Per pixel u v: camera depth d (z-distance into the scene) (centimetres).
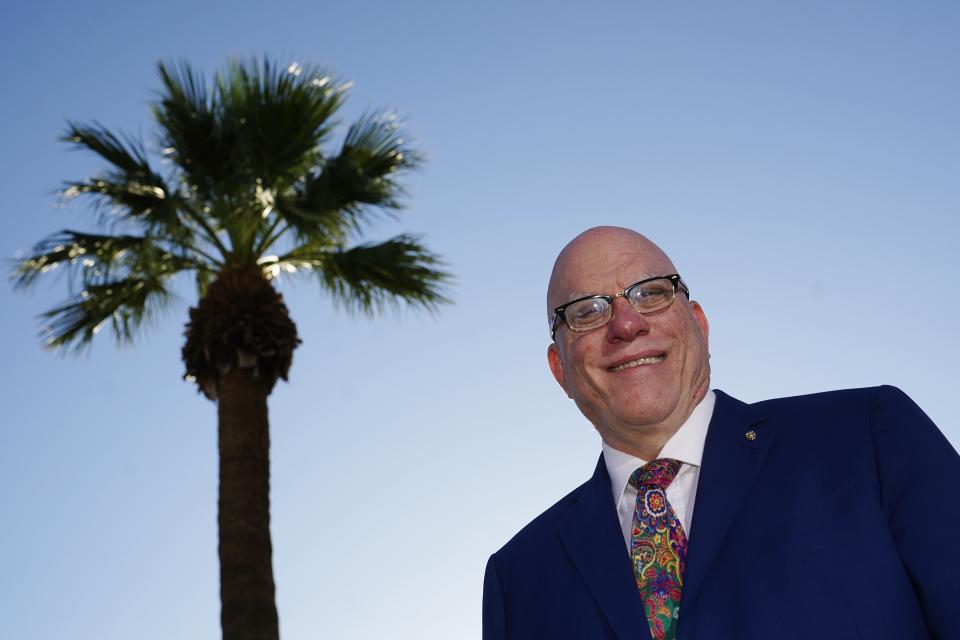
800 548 200
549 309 250
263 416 927
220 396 923
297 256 1016
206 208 961
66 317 995
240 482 889
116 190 930
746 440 222
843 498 203
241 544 867
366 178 971
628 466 236
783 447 217
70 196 933
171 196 945
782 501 208
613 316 234
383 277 1016
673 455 228
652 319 233
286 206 939
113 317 1010
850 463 207
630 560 220
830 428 215
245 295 942
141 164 934
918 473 200
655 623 209
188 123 916
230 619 841
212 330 921
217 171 927
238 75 952
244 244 971
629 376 228
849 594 192
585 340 236
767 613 196
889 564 194
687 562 209
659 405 226
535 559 244
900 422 209
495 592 251
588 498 239
